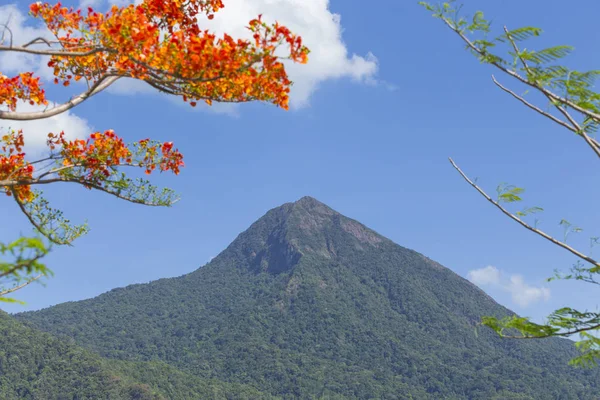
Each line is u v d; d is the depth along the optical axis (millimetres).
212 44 6672
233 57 6680
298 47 6801
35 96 8391
